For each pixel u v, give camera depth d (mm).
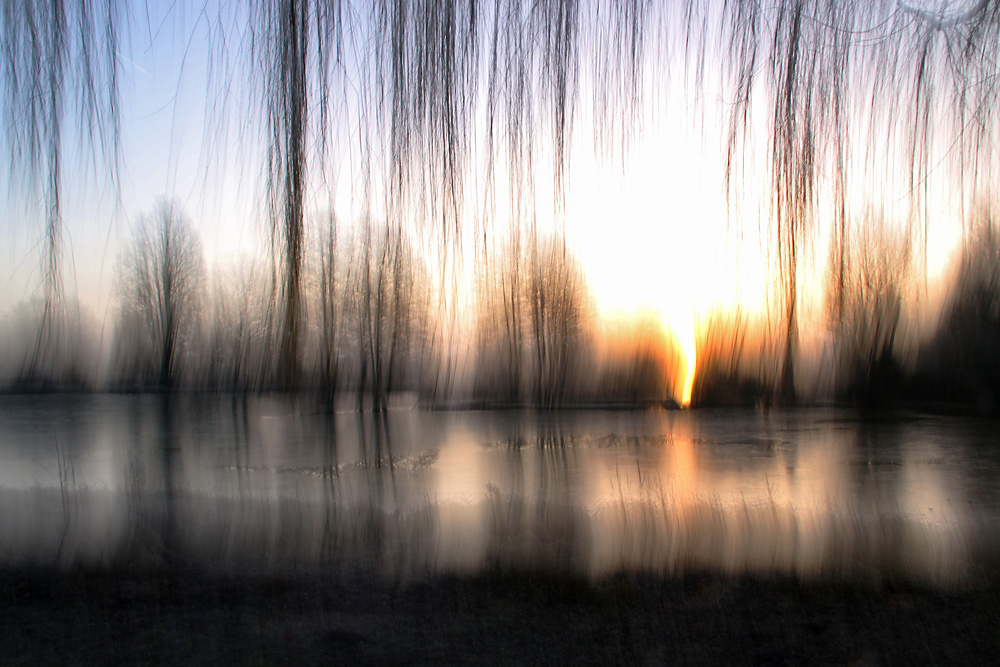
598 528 2863
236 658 2039
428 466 4367
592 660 2008
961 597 2264
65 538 2865
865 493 3695
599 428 5062
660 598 2295
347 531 2889
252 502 3381
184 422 4828
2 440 5301
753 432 5031
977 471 4168
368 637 2127
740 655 2014
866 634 2086
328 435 4926
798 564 2512
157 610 2299
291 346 3635
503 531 2848
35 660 2039
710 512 3064
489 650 2051
